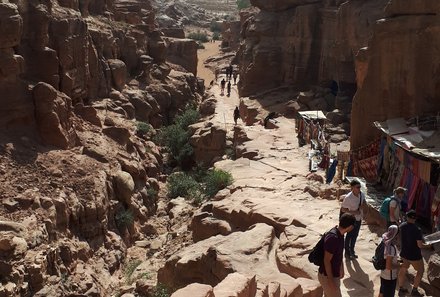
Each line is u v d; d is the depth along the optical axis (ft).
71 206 67.31
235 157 91.25
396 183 55.01
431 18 56.90
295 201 60.13
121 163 84.07
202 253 47.09
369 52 61.16
